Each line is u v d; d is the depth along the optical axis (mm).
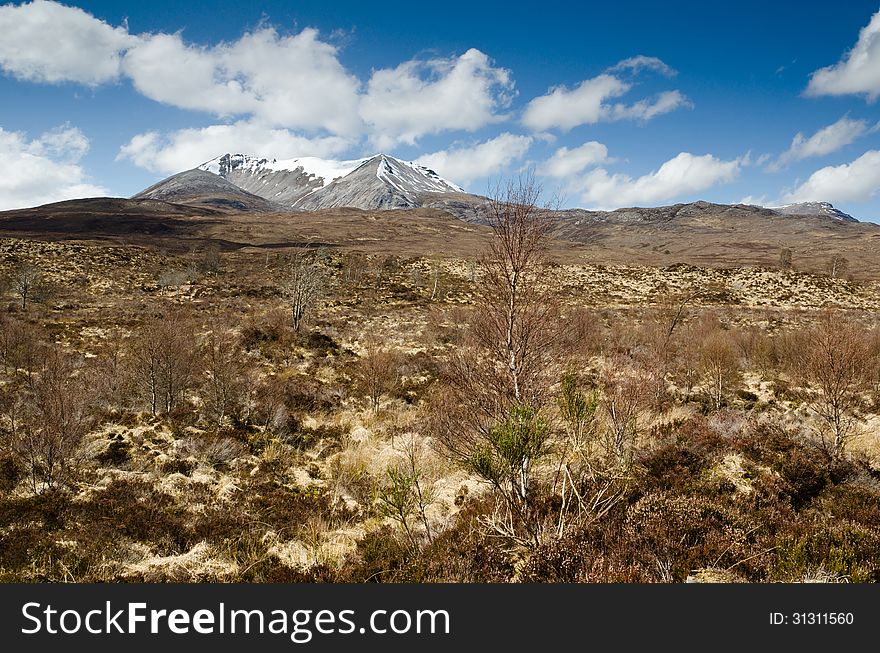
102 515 8484
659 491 7875
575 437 8227
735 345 23234
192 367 17000
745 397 17359
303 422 15281
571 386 8078
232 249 96938
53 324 28469
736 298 54250
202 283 53750
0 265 51750
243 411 15062
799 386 18016
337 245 113750
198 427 13852
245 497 9852
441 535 7352
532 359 8008
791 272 67375
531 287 8078
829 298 54812
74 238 91000
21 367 18672
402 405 16984
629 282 63594
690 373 19641
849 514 7383
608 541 6426
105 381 16062
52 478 9625
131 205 182750
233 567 7191
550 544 6250
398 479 7824
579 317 12992
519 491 7477
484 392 8211
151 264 63500
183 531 8242
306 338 27219
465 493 9609
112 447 11656
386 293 53844
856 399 14391
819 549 5957
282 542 8227
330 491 10430
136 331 27109
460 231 180875
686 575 5668
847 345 10492
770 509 7375
